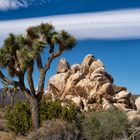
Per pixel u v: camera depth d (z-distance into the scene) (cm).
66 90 6525
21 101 2497
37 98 2334
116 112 2205
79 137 2175
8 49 2247
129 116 2523
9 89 5562
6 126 2422
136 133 2134
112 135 2155
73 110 2302
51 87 6844
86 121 2198
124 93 6147
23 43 2255
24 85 2312
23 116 2386
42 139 2055
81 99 6153
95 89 6172
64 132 2088
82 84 6347
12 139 2125
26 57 2188
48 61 2317
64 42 2259
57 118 2261
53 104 2352
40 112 2352
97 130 2164
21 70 2275
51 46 2322
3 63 2230
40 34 2322
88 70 6750
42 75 2327
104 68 6650
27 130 2348
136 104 6212
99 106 5869
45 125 2109
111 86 6212
